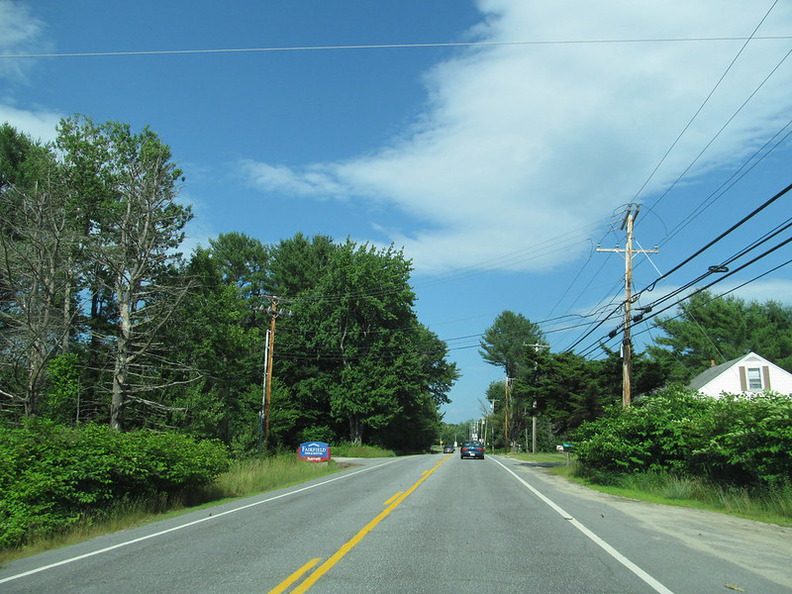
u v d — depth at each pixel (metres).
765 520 13.54
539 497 18.22
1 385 31.39
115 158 37.59
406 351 68.44
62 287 32.50
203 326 38.94
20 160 39.16
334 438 68.88
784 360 54.72
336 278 68.25
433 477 26.31
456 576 7.70
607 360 34.47
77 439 13.99
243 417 45.78
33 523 11.41
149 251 32.94
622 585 7.29
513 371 103.88
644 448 22.19
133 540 11.02
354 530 11.54
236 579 7.56
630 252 28.72
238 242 74.62
